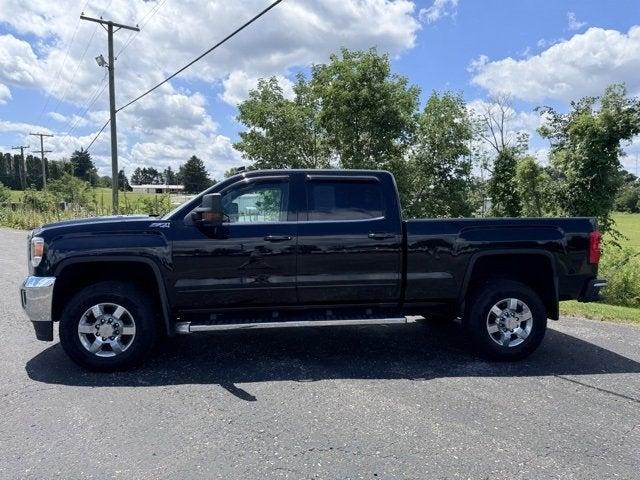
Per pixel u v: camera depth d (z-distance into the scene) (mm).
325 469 3090
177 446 3377
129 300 4820
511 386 4531
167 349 5625
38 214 31406
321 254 5098
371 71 16719
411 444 3414
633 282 10055
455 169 18109
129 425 3691
